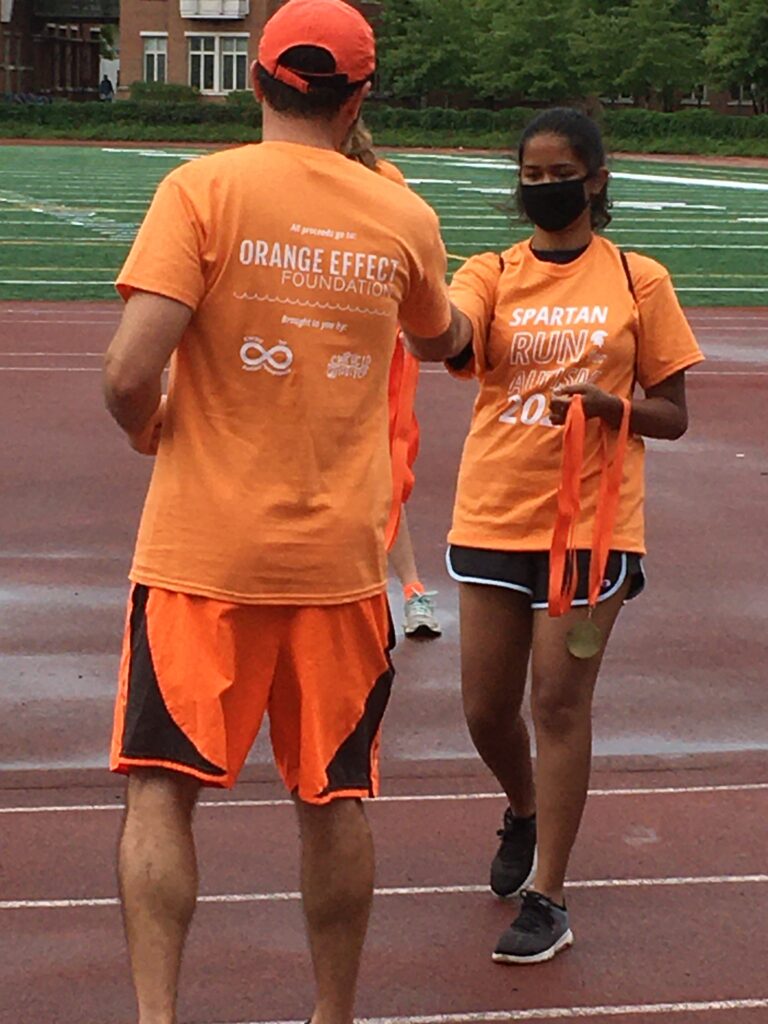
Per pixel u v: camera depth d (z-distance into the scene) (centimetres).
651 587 938
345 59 393
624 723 718
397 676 773
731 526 1089
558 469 490
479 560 499
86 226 3228
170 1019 383
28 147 6919
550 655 484
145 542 399
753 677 786
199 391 393
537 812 495
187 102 7831
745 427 1434
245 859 560
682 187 4744
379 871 555
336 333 393
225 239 383
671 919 526
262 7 8431
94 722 702
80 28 10644
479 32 7881
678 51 7644
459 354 487
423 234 409
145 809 393
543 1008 469
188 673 391
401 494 439
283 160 391
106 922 513
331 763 406
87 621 846
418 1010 466
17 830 584
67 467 1204
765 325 2102
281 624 401
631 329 493
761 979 489
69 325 1931
